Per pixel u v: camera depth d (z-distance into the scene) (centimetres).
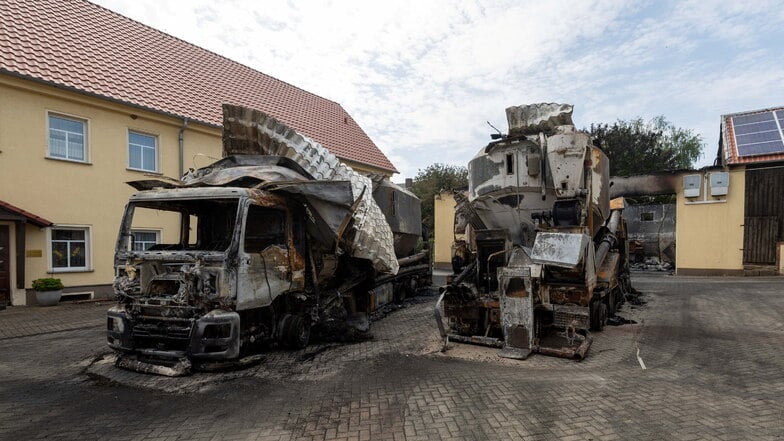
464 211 902
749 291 1248
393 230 1129
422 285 1478
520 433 383
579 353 619
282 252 672
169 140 1441
